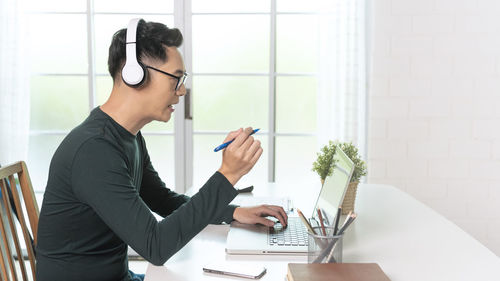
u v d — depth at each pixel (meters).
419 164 3.18
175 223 1.21
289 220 1.62
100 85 3.42
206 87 3.40
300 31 3.33
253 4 3.32
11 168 1.50
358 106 3.11
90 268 1.31
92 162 1.21
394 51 3.13
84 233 1.29
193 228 1.22
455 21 3.09
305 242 1.39
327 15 3.06
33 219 1.57
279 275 1.19
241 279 1.16
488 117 3.13
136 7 3.34
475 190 3.18
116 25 3.36
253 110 3.41
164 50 1.27
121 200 1.19
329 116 3.11
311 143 3.40
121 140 1.31
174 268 1.24
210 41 3.36
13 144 3.16
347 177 1.21
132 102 1.29
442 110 3.14
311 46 3.34
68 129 3.46
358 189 2.16
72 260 1.30
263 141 3.42
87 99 3.43
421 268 1.22
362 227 1.58
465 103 3.13
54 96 3.43
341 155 1.37
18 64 3.12
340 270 1.09
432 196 3.20
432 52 3.12
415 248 1.38
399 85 3.14
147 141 3.43
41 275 1.32
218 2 3.32
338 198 1.27
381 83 3.15
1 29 3.10
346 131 3.08
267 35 3.35
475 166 3.16
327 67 3.09
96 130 1.26
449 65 3.12
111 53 1.30
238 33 3.35
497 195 3.17
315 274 1.07
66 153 1.24
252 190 2.11
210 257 1.32
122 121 1.31
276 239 1.42
